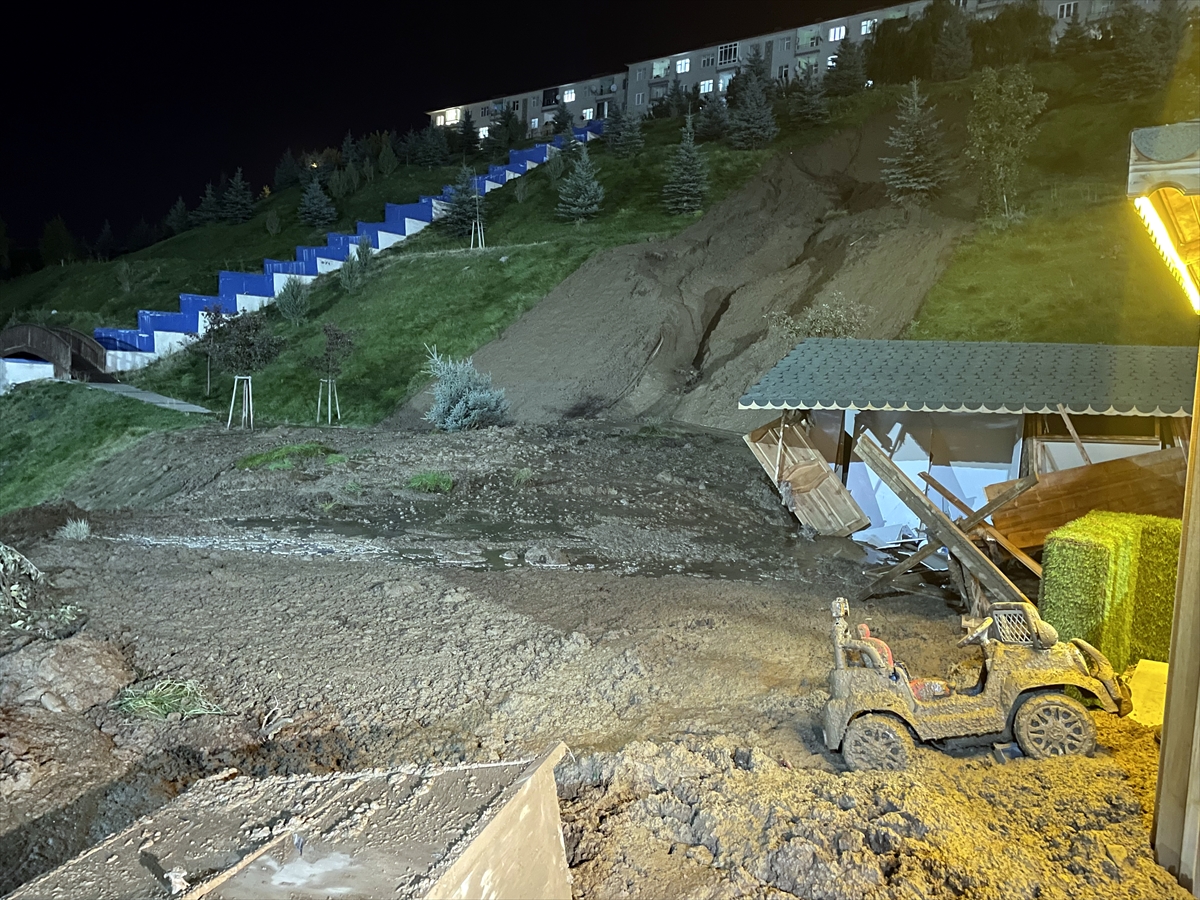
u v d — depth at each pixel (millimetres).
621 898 4195
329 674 7562
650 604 10727
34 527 12727
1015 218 33719
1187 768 4387
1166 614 8594
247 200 66000
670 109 67312
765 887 4266
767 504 17766
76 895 2922
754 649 8977
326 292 43844
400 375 33281
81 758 5559
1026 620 6402
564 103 90562
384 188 66125
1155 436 13539
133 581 9500
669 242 39281
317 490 17234
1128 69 42219
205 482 19516
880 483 15398
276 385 34344
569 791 5344
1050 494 11500
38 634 7113
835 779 5469
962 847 4566
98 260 65125
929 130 38719
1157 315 26109
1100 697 6117
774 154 47500
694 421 26578
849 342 17328
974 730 6086
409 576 11117
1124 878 4379
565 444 21734
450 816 3379
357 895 2881
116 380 38188
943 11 57625
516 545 14031
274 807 3537
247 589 9805
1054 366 14859
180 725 6227
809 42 73188
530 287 37469
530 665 8156
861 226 37125
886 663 6211
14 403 34250
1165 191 4477
